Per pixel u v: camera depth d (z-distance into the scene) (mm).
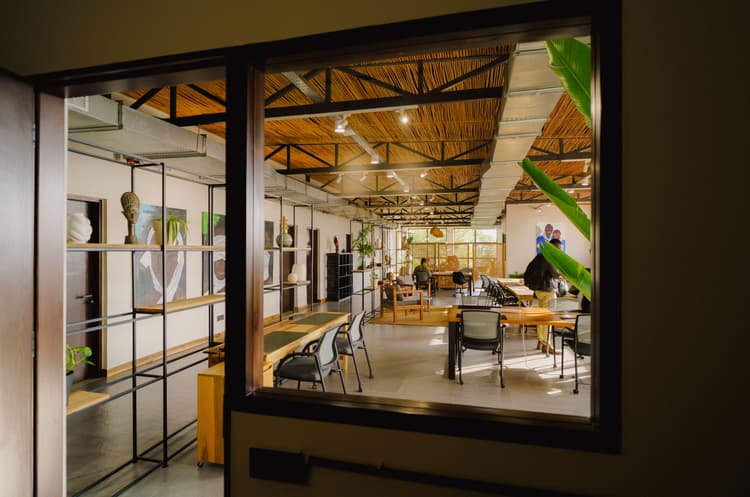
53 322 1646
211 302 2949
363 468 1088
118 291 4375
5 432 1448
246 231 1277
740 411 892
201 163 4055
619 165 958
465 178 8508
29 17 1481
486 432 1017
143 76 1422
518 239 11164
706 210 919
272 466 1172
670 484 917
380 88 3633
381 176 8398
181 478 2334
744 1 912
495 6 1067
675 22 940
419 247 17422
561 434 970
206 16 1302
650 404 928
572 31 1104
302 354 3090
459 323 4336
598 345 999
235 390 1246
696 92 928
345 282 10938
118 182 4352
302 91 3299
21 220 1501
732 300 903
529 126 3396
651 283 935
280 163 7312
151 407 3406
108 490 2189
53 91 1594
